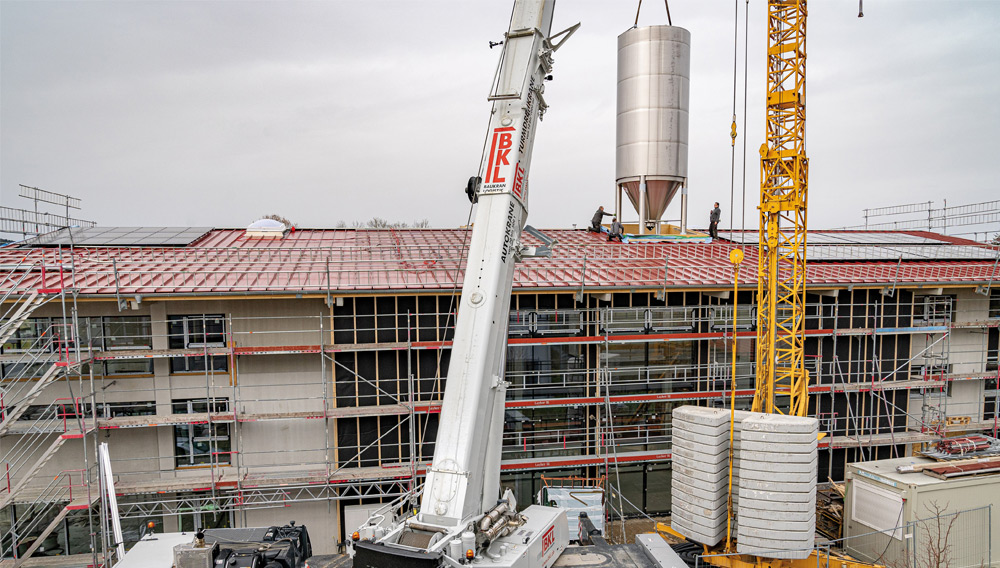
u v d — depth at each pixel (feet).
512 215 38.70
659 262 82.12
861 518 68.39
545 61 40.70
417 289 66.28
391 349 67.15
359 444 68.74
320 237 97.14
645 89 99.55
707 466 57.11
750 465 54.08
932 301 89.04
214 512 67.26
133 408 65.77
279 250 82.07
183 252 78.64
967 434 90.02
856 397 83.10
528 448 74.54
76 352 56.44
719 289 73.92
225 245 87.04
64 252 74.49
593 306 75.72
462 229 108.47
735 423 57.47
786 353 72.18
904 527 59.77
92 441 64.13
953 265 91.30
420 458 69.46
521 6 39.93
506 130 38.40
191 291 60.49
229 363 67.21
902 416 85.15
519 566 34.09
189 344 66.59
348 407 68.03
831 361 81.92
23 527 63.21
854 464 70.33
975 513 64.18
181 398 66.44
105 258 72.84
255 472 66.95
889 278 81.10
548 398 73.36
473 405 34.37
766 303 73.46
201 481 63.16
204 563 35.35
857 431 80.23
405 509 68.08
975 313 90.43
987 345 90.84
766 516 53.57
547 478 74.49
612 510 75.15
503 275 38.32
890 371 84.17
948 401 90.48
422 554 29.81
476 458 34.73
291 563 37.99
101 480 54.24
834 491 78.07
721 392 76.18
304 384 68.49
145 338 65.62
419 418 70.13
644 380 77.56
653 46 99.04
